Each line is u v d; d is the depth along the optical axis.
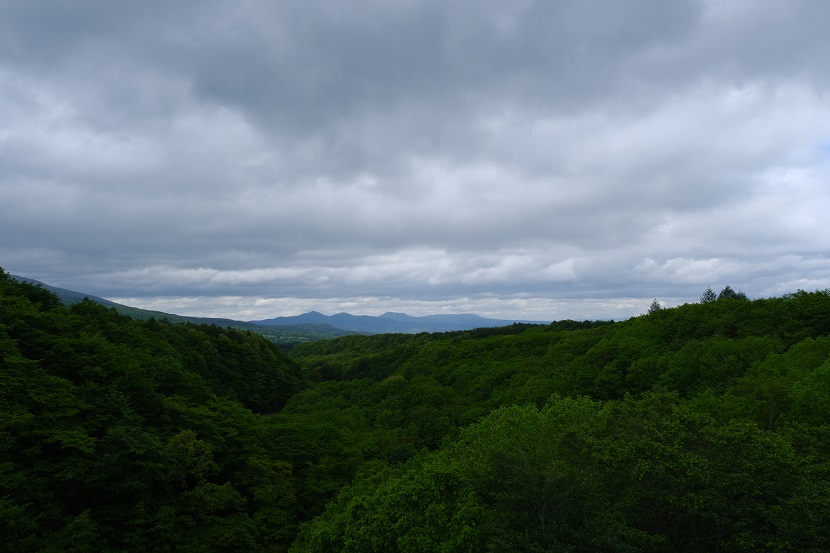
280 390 104.94
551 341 101.56
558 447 24.09
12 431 31.50
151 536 31.81
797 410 28.50
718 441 18.86
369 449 56.22
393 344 170.75
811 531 15.91
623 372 63.16
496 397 71.75
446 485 22.30
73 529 28.80
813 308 59.25
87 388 39.00
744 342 53.28
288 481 41.59
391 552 21.39
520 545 16.81
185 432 39.75
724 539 18.20
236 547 34.19
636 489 19.30
